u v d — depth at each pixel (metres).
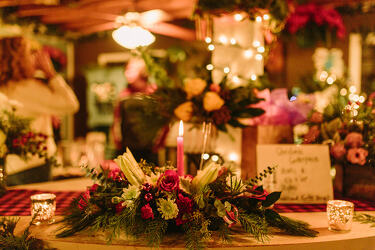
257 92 1.62
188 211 1.10
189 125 1.66
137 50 1.77
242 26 1.77
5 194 1.52
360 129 1.48
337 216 1.16
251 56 1.78
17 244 1.09
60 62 5.14
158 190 1.12
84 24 4.42
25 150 1.60
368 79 3.64
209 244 1.09
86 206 1.15
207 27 1.75
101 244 1.09
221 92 1.56
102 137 5.32
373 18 3.58
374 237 1.14
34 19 4.09
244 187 1.18
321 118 1.54
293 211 1.34
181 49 2.81
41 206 1.21
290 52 3.59
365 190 1.47
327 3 3.05
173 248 1.08
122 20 3.37
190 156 1.58
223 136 1.69
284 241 1.11
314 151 1.45
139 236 1.12
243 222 1.14
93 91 5.51
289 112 1.57
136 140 1.92
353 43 3.66
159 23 3.96
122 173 1.20
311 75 3.16
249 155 1.54
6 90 1.91
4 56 1.90
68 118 5.45
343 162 1.48
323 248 1.11
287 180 1.42
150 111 1.66
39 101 1.95
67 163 3.54
